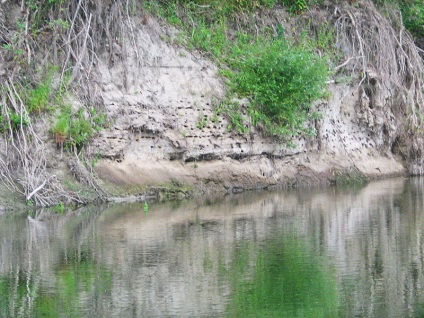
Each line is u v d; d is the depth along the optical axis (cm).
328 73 2997
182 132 2656
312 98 2909
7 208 2236
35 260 1628
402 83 3469
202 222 2070
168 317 1273
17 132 2355
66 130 2412
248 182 2764
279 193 2698
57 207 2305
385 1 3572
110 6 2645
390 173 3303
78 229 1955
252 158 2811
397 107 3422
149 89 2656
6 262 1611
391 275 1516
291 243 1802
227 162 2747
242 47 2994
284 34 3152
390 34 3453
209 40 2912
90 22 2575
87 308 1316
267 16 3166
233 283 1458
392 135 3384
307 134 2980
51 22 2550
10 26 2541
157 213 2220
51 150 2398
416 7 3694
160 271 1541
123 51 2631
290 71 2831
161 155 2619
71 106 2475
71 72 2534
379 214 2220
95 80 2555
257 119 2806
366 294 1396
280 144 2870
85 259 1636
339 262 1619
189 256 1662
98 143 2483
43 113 2433
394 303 1342
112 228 1969
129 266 1579
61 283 1459
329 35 3259
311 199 2555
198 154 2673
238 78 2838
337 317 1275
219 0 3067
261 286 1441
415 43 3719
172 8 2927
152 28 2759
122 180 2486
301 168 2955
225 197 2583
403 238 1866
